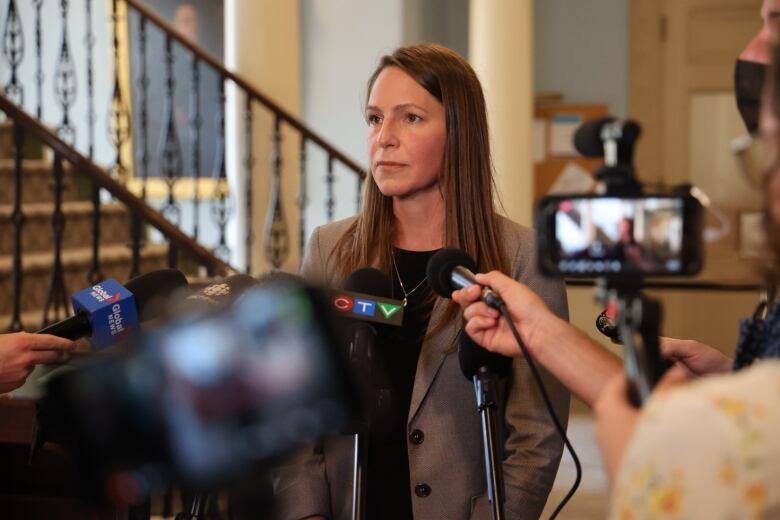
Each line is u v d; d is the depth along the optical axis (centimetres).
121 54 830
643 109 835
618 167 117
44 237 588
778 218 103
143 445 107
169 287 196
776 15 163
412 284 217
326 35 789
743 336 131
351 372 106
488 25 669
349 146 791
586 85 841
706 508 89
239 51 656
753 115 179
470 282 159
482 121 215
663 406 95
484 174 215
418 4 802
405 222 221
